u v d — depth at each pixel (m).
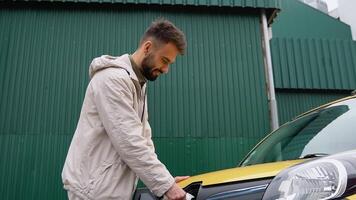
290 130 2.89
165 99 6.28
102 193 1.55
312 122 2.71
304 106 7.72
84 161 1.62
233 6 6.77
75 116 6.05
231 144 6.16
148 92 6.28
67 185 1.62
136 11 6.78
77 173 1.60
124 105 1.61
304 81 7.76
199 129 6.18
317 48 8.05
